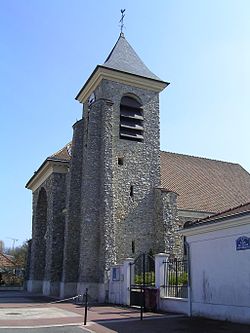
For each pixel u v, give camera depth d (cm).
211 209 3097
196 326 1258
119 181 2786
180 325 1291
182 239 2741
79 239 2733
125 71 2948
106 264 2411
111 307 1970
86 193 2598
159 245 2709
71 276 2653
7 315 1597
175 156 3634
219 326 1241
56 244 2948
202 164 3694
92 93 3078
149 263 2619
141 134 2962
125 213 2744
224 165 3853
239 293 1326
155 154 2970
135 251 2689
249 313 1272
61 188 3102
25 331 1199
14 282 4428
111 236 2495
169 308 1692
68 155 3259
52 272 2877
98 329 1238
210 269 1482
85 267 2455
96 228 2545
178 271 1764
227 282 1387
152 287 1833
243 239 1334
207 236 1520
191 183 3328
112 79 2945
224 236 1430
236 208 1588
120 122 2898
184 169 3494
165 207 2762
